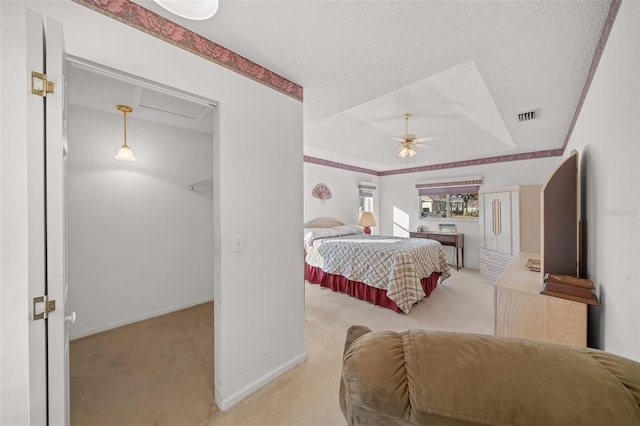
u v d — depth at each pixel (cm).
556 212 166
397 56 165
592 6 121
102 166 256
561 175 166
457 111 305
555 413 44
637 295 91
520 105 245
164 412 151
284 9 125
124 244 270
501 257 420
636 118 92
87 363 199
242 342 164
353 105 241
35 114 81
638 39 90
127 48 121
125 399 161
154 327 262
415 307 315
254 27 138
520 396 47
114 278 263
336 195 563
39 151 82
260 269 175
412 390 53
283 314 190
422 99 277
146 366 195
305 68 179
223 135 156
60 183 86
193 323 272
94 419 145
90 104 237
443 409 50
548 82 199
